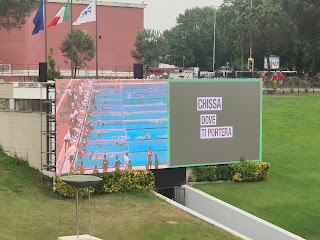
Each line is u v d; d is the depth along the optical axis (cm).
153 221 1842
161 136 2238
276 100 4094
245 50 6956
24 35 5281
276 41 5841
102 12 5741
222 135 2398
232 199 2216
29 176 2108
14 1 4597
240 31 6128
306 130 3381
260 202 2211
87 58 5019
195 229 1805
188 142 2309
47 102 2030
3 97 2262
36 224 1714
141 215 1892
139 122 2189
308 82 5122
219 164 2403
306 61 6869
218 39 9481
